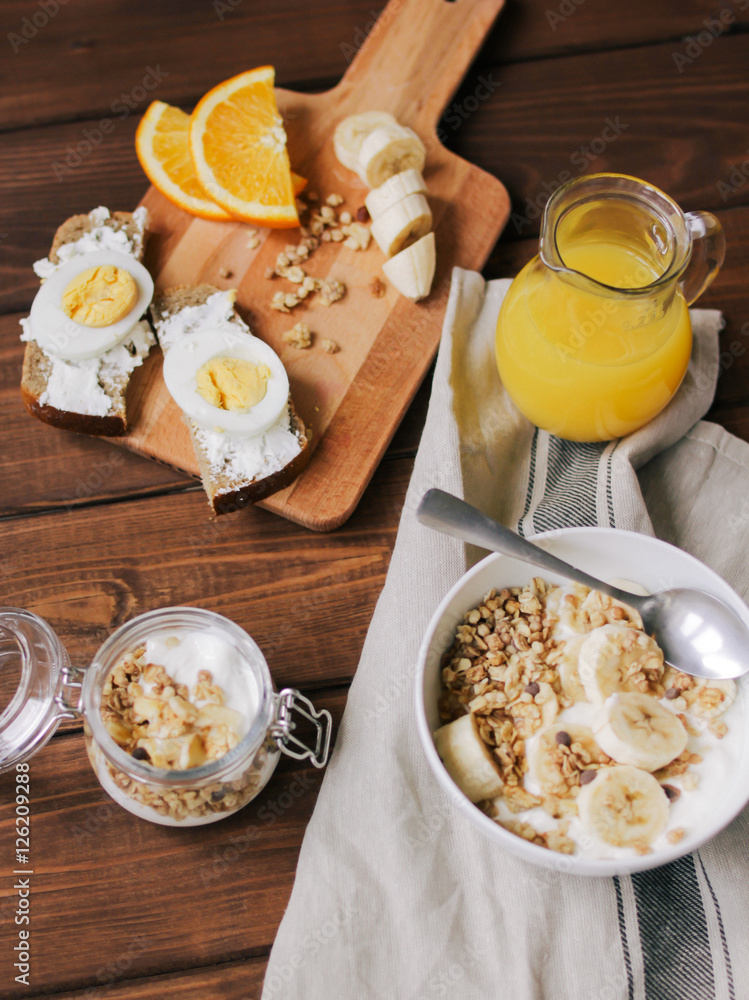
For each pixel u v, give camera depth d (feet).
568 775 1.28
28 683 1.41
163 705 1.35
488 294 1.67
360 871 1.38
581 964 1.34
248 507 1.61
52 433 1.65
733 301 1.71
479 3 1.83
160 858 1.44
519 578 1.40
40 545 1.60
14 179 1.79
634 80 1.85
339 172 1.77
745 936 1.33
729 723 1.32
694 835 1.19
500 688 1.36
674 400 1.56
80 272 1.59
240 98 1.70
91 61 1.86
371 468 1.58
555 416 1.50
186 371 1.53
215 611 1.56
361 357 1.65
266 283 1.69
